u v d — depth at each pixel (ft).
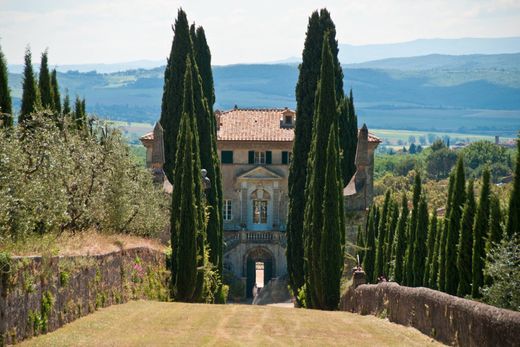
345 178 328.49
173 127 297.53
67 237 144.46
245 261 397.60
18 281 96.94
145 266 179.52
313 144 261.24
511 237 146.82
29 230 132.87
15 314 96.07
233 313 146.82
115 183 188.14
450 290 184.55
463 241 176.55
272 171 409.90
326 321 140.05
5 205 120.06
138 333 113.29
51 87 203.41
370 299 160.97
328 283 218.38
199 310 148.66
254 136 407.85
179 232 203.41
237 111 425.28
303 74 313.12
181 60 297.94
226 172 410.31
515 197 151.84
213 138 309.83
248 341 109.91
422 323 118.73
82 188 169.68
